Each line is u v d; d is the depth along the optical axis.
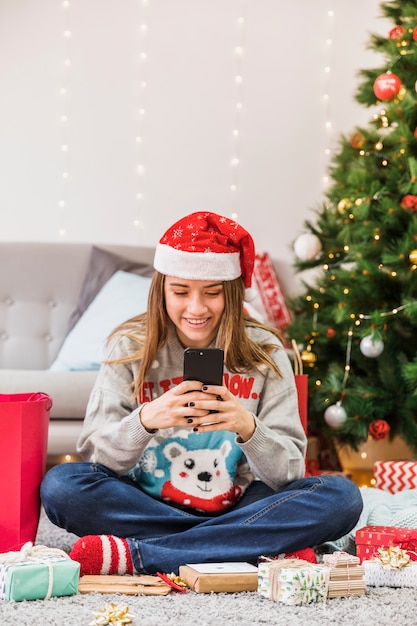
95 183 4.07
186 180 4.11
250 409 2.05
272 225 4.13
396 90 3.03
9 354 3.59
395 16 3.29
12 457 1.89
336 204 3.37
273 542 1.83
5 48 4.05
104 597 1.65
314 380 3.29
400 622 1.51
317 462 3.48
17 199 4.04
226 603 1.61
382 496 2.45
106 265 3.60
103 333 3.22
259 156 4.15
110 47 4.09
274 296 3.96
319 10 4.15
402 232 3.17
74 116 4.07
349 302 3.14
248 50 4.15
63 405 2.73
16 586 1.62
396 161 3.14
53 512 1.90
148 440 1.88
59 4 4.07
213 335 2.08
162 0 4.12
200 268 1.94
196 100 4.12
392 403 3.22
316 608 1.61
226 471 2.02
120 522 1.89
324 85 4.15
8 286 3.65
